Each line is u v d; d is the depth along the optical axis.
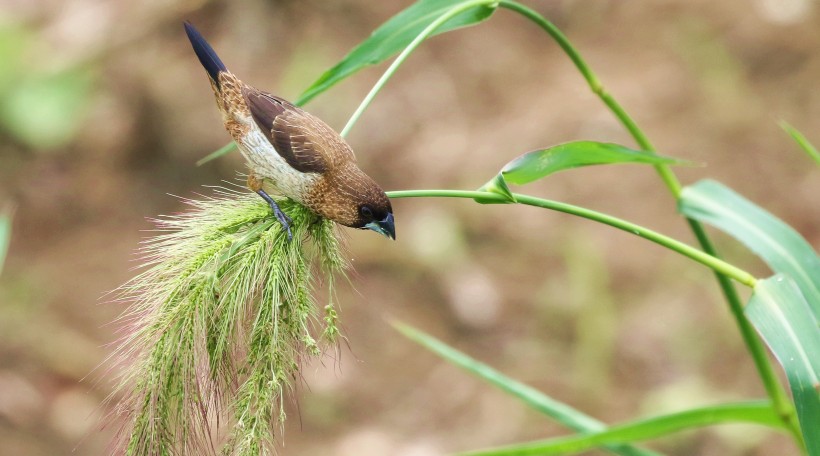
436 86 13.62
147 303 3.95
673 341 11.65
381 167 12.94
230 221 4.19
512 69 13.77
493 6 5.14
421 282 12.34
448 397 11.34
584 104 13.10
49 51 13.74
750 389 11.19
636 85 13.28
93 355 11.41
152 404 3.78
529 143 12.78
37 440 10.59
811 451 3.96
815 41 13.38
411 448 10.82
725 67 13.35
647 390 11.33
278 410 3.89
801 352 4.08
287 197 4.70
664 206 12.52
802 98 13.06
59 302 11.94
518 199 4.21
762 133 12.80
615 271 12.22
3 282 12.13
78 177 13.16
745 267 12.06
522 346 11.76
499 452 5.54
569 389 11.34
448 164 12.78
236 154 12.70
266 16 13.74
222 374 3.88
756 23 13.64
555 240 12.50
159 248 4.09
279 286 4.01
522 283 12.24
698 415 5.42
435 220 12.71
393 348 11.87
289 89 13.14
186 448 3.79
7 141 13.38
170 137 12.95
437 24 4.59
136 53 13.56
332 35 13.66
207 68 5.17
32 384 11.04
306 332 3.86
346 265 4.43
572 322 11.86
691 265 12.20
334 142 4.93
